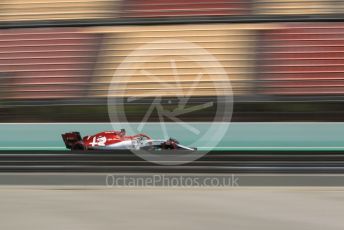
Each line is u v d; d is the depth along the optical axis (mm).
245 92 22375
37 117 22297
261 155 20891
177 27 23750
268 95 22156
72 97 22734
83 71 23547
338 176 20344
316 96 21969
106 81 23188
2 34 24594
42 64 23859
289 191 18703
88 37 24188
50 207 16406
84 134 21703
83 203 16953
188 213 15602
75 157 21234
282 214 15477
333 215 15344
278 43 23250
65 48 24094
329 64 22859
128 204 16812
